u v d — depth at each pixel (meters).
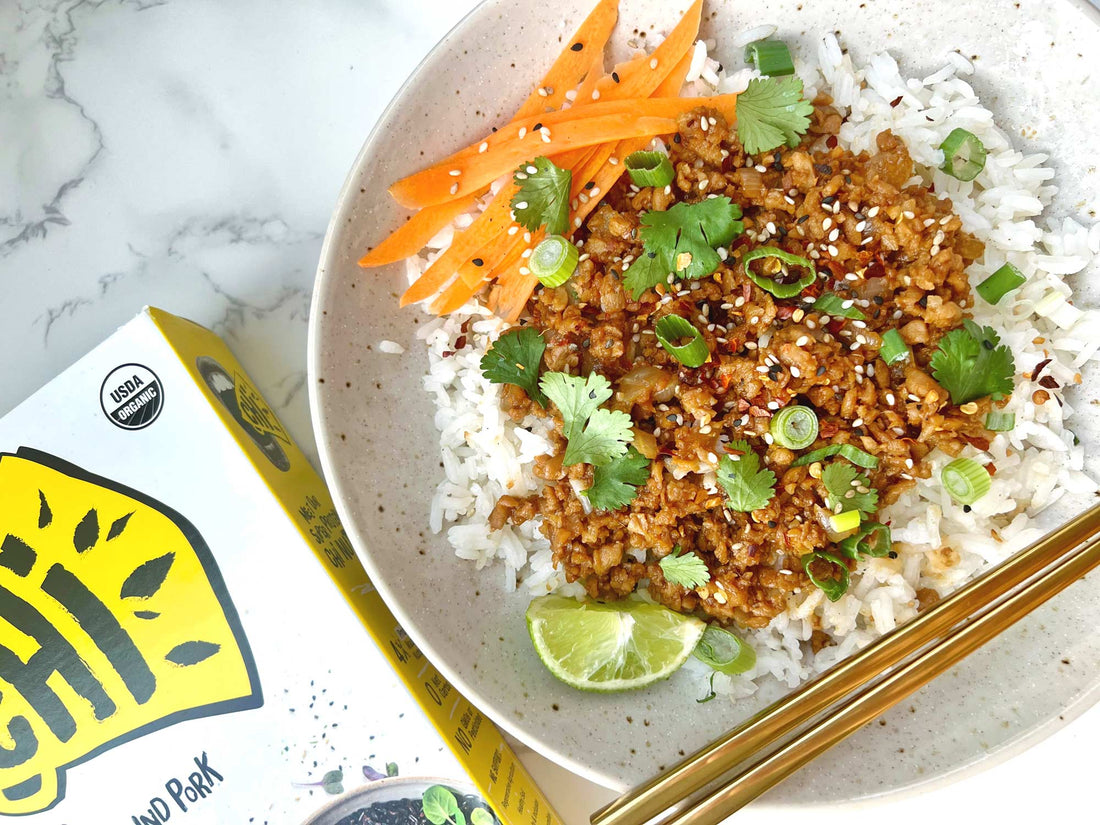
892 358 0.32
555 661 0.32
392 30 0.36
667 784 0.30
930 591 0.33
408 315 0.34
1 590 0.31
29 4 0.36
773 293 0.31
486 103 0.33
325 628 0.32
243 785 0.32
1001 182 0.33
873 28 0.33
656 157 0.32
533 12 0.32
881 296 0.32
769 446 0.32
